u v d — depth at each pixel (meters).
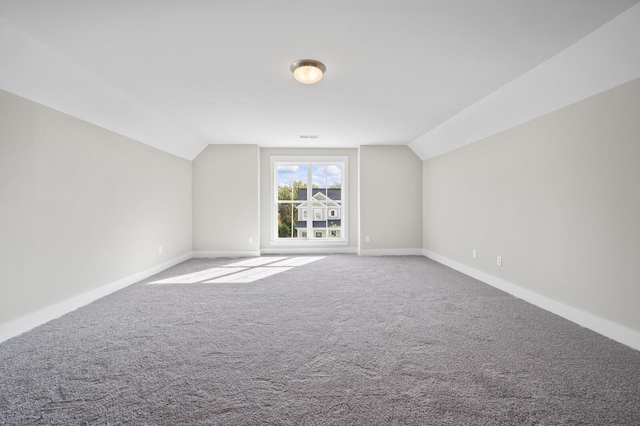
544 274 3.03
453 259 4.98
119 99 3.38
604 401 1.56
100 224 3.45
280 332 2.43
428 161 5.98
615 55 2.16
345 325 2.58
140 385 1.70
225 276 4.40
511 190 3.55
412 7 1.91
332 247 6.50
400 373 1.83
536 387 1.68
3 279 2.33
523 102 3.15
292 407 1.52
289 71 2.84
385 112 4.08
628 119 2.22
